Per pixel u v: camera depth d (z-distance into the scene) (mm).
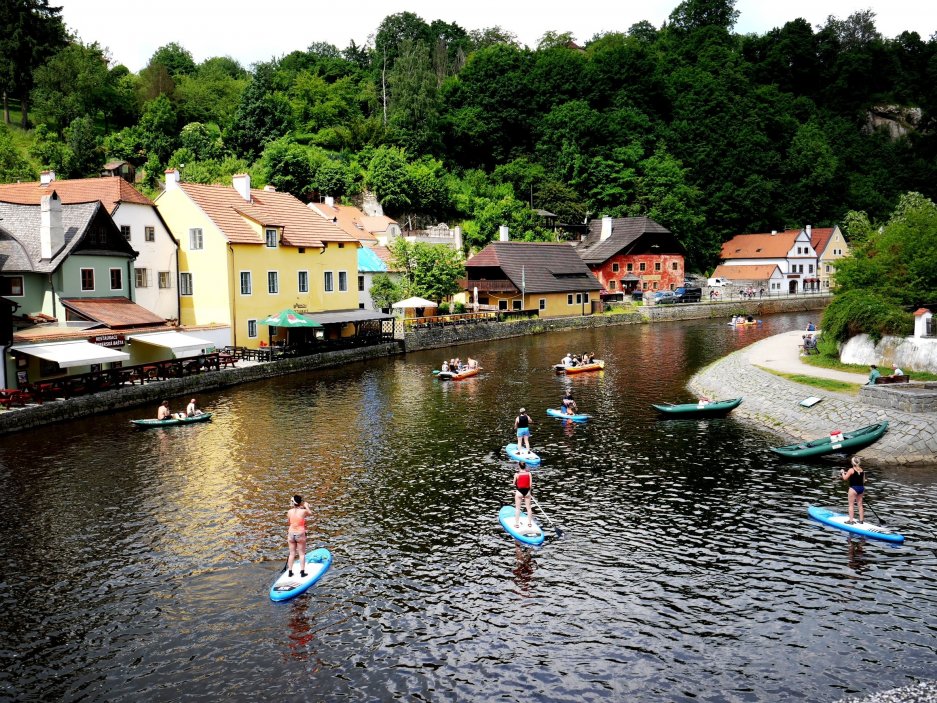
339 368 60531
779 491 28250
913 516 25344
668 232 116375
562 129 138375
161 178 106438
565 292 98062
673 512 26297
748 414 40812
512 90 144375
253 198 66750
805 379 42375
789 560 22297
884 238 53531
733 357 55281
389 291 79188
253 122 118750
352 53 182125
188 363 50188
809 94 181000
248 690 16469
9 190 59656
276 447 35188
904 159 162000
